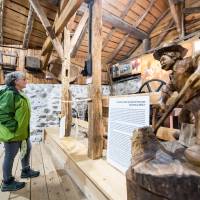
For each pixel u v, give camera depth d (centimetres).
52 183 246
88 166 217
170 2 499
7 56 518
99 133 244
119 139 203
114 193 155
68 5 293
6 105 212
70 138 378
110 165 218
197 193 71
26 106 232
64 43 412
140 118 171
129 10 553
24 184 240
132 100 183
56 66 597
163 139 193
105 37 608
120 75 686
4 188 226
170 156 94
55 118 567
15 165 316
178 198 73
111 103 222
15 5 419
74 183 244
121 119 201
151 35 645
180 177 73
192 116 108
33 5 361
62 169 292
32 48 557
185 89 92
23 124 226
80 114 605
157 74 531
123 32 607
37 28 490
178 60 106
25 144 244
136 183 85
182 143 111
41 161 333
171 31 586
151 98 171
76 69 634
